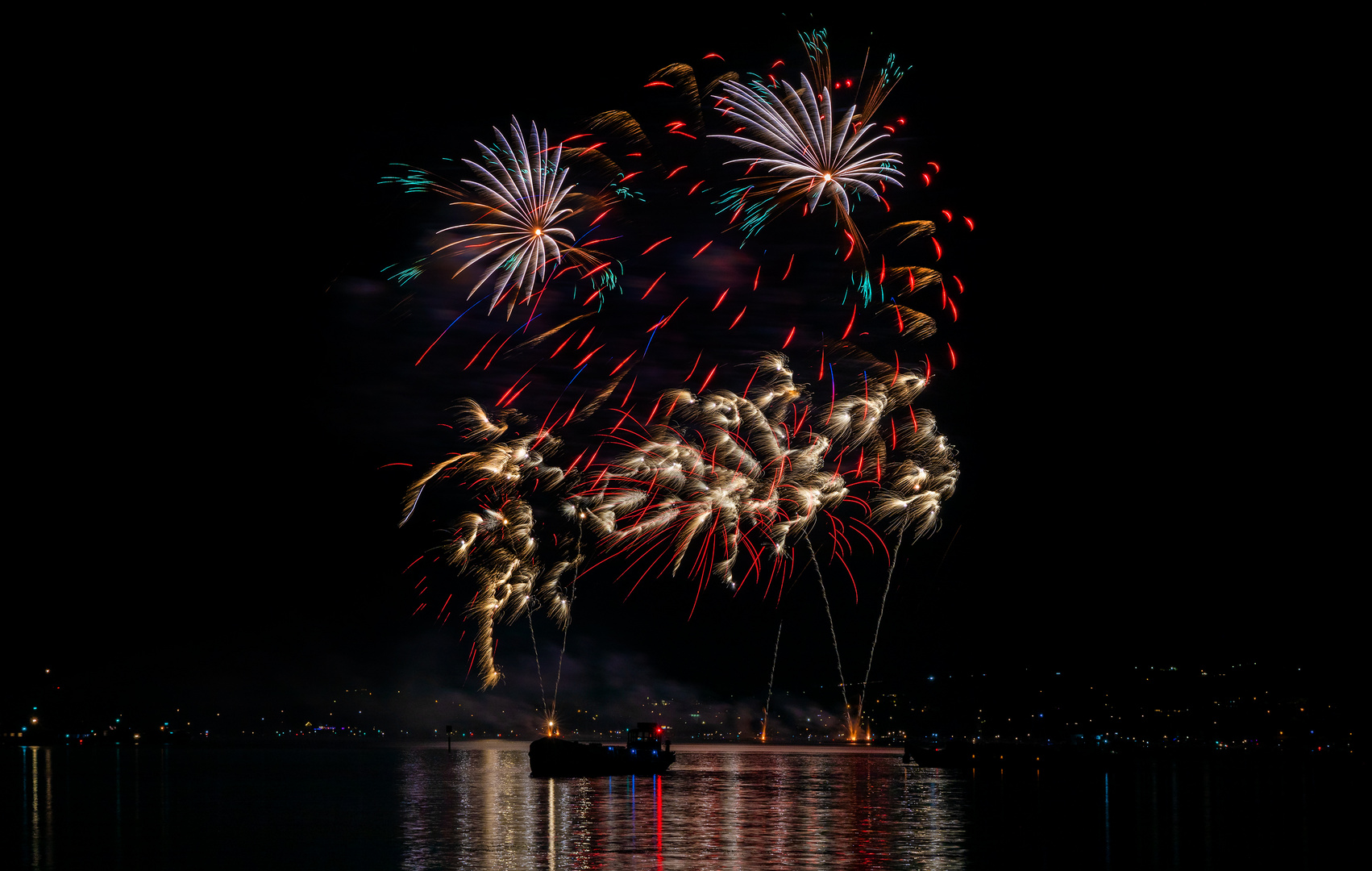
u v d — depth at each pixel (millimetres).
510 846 42781
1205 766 120062
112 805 65875
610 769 100312
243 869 37906
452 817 55688
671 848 41719
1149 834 46781
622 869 36344
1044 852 40438
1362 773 101750
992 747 157750
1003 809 59719
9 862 40438
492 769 118875
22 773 107500
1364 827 49594
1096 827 49750
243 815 58250
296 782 89875
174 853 42094
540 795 72000
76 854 42344
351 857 40156
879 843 43438
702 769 119000
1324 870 36500
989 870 36219
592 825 50938
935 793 74500
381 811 59969
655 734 105500
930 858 39062
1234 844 42969
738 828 49094
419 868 37406
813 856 39312
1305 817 54312
